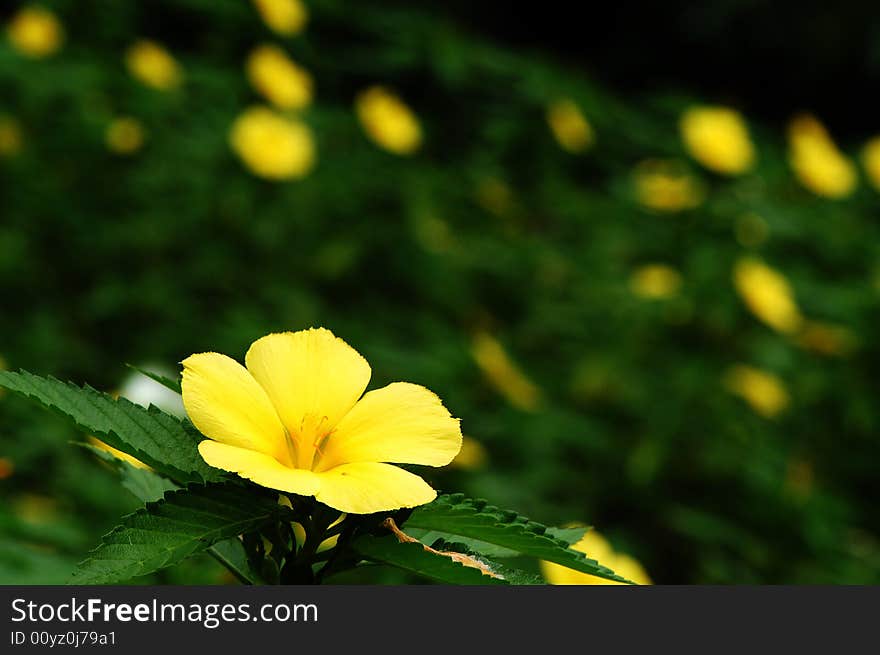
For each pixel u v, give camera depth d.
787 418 8.91
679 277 9.23
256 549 1.92
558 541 1.81
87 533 4.69
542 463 7.42
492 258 9.84
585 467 7.71
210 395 1.81
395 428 1.90
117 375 7.70
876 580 7.75
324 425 1.90
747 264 8.64
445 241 9.82
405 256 9.24
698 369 8.25
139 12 11.52
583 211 10.96
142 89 9.91
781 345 8.80
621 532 7.47
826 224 10.80
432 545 1.92
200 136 9.48
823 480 8.82
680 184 10.52
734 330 8.79
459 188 10.98
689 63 18.48
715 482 7.90
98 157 9.27
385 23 12.88
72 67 9.91
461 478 6.76
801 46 17.80
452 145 12.73
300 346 1.96
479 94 12.92
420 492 1.74
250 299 8.62
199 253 8.67
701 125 10.21
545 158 12.14
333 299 9.05
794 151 11.39
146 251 8.59
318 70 12.26
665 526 7.59
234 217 8.89
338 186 9.52
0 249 8.24
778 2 17.61
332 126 10.59
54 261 8.62
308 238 9.09
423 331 8.60
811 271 10.32
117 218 9.00
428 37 12.62
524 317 9.40
